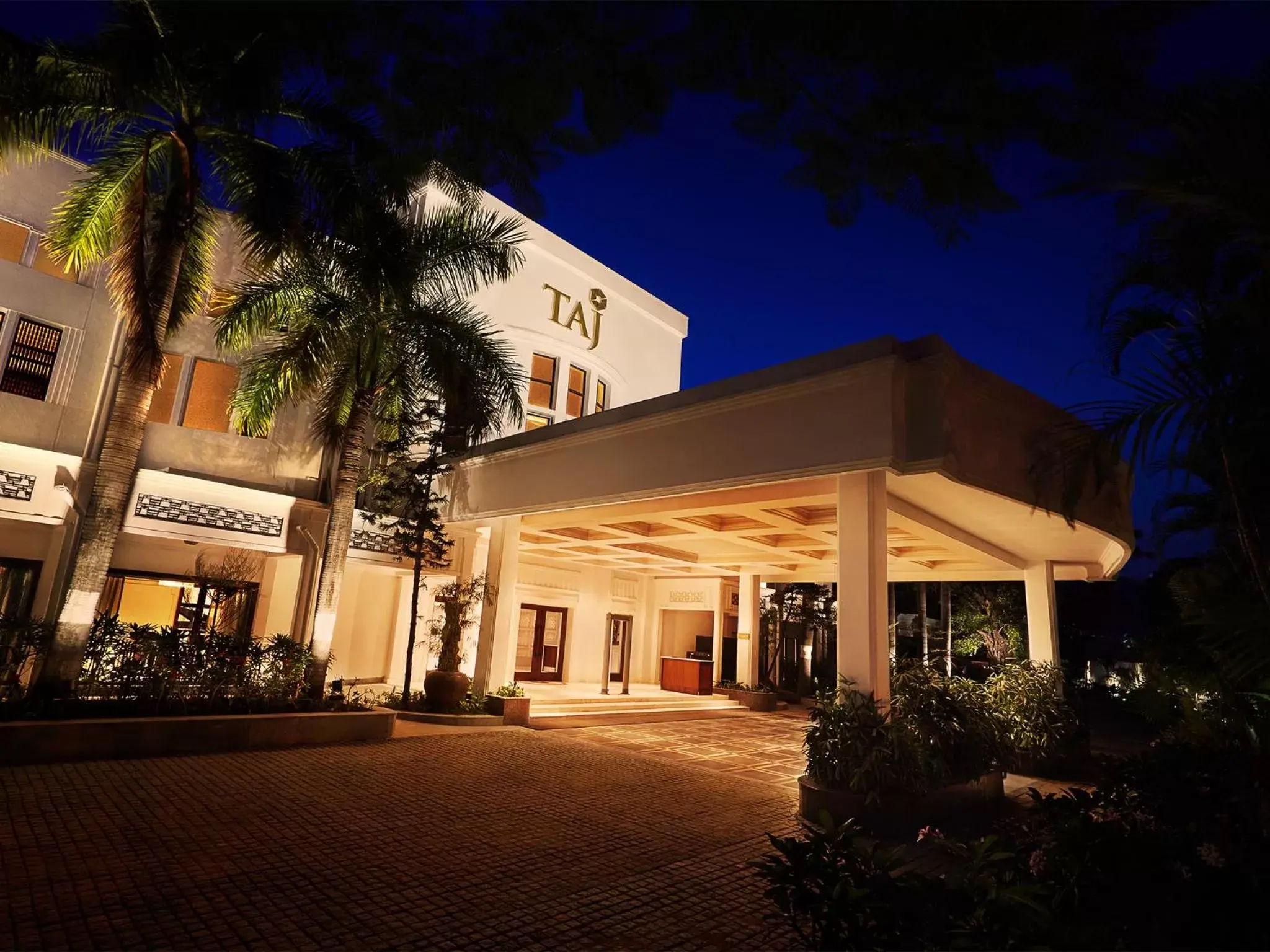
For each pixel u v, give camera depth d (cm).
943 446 787
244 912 455
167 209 991
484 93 255
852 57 238
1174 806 477
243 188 1038
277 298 1178
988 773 867
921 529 1027
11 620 891
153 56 583
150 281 987
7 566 1234
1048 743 1137
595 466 1159
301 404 1391
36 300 1159
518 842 631
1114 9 200
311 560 1350
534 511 1269
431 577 1672
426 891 509
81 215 1010
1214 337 466
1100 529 1037
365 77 252
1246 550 518
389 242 1058
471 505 1427
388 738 1094
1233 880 354
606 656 1795
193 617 1450
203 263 1150
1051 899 331
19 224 1166
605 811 755
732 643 2481
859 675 805
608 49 246
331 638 1153
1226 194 313
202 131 988
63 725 815
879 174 269
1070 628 3011
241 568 1401
